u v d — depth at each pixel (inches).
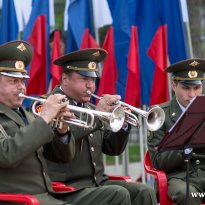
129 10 1064.2
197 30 1926.7
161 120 698.8
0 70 687.7
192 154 773.3
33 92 1014.4
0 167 664.4
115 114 682.2
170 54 1080.2
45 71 1016.9
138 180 1246.3
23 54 697.6
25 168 680.4
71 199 709.9
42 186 691.4
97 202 701.3
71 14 1045.8
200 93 842.2
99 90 1017.5
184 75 836.6
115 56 1056.8
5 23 1032.8
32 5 1031.0
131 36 1021.2
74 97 787.4
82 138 743.1
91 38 1032.8
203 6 1975.9
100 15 1053.2
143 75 1067.3
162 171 810.8
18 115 698.8
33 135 644.7
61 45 1094.4
